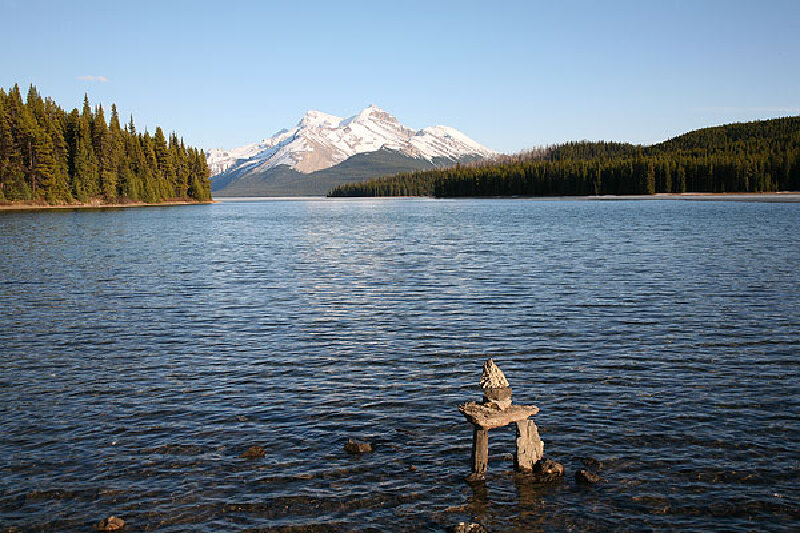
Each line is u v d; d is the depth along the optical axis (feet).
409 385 62.03
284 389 60.95
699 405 55.57
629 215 371.56
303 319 92.58
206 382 63.16
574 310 96.37
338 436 49.85
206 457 46.11
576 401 56.95
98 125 584.40
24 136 498.28
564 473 43.68
